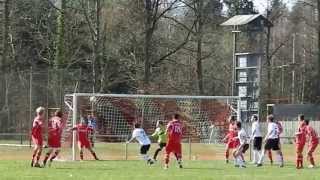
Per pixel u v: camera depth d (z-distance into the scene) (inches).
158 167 1921.8
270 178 1579.7
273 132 2052.2
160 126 2170.3
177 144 1891.0
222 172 1758.1
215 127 2987.2
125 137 3034.0
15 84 3302.2
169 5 4269.2
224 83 5000.0
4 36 4101.9
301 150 1967.3
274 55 5826.8
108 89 4158.5
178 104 3181.6
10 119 3262.8
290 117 4119.1
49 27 4308.6
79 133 2235.5
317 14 4926.2
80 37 4173.2
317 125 4003.4
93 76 3978.8
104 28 4074.8
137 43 4190.5
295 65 5772.6
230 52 4940.9
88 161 2182.6
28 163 2022.6
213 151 2819.9
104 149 2815.0
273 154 2748.5
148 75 4183.1
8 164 1973.4
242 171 1804.9
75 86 3353.8
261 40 5172.2
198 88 4434.1
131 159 2317.9
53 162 2095.2
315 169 1926.7
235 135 2148.1
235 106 2910.9
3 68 4045.3
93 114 3065.9
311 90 5703.7
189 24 4461.1
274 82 5890.8
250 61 2539.4
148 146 2096.5
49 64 4239.7
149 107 3243.1
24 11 4357.8
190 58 4613.7
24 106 3265.3
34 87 3287.4
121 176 1577.3
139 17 4160.9
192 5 4360.2
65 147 2728.8
